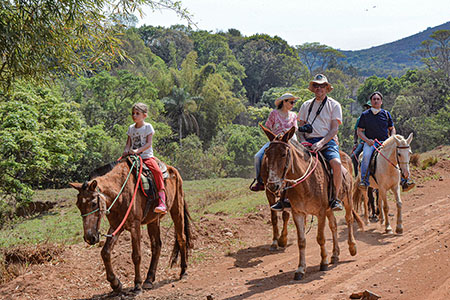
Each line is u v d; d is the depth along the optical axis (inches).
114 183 230.7
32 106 748.0
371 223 405.4
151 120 1721.2
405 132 2162.9
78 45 343.3
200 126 2367.1
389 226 354.0
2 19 294.7
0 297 235.8
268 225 410.3
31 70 329.1
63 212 703.1
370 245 317.7
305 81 3969.0
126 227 238.1
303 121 287.3
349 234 284.8
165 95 2266.2
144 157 251.8
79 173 1279.5
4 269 271.0
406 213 426.3
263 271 273.0
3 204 776.3
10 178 729.6
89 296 239.6
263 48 4370.1
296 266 278.8
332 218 275.0
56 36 315.6
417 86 2487.7
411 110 2148.1
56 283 253.6
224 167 1984.5
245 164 2009.1
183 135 2306.8
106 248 225.5
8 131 681.0
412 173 660.1
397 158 348.5
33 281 252.4
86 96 1743.4
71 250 311.0
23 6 296.7
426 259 253.9
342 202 285.9
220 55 3946.9
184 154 1786.4
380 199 374.9
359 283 224.2
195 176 1763.0
